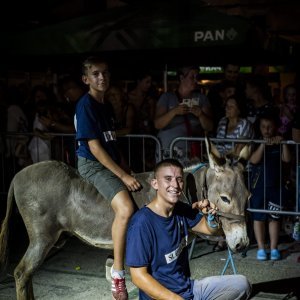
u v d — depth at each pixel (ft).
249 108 23.39
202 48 24.17
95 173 14.17
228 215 13.07
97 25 23.57
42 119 24.73
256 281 18.34
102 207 14.49
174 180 11.16
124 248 13.78
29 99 29.50
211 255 21.25
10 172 26.55
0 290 17.95
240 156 14.40
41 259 14.71
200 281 12.05
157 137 22.94
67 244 23.00
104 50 23.18
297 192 20.65
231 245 13.05
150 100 27.71
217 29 21.20
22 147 25.88
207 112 22.41
